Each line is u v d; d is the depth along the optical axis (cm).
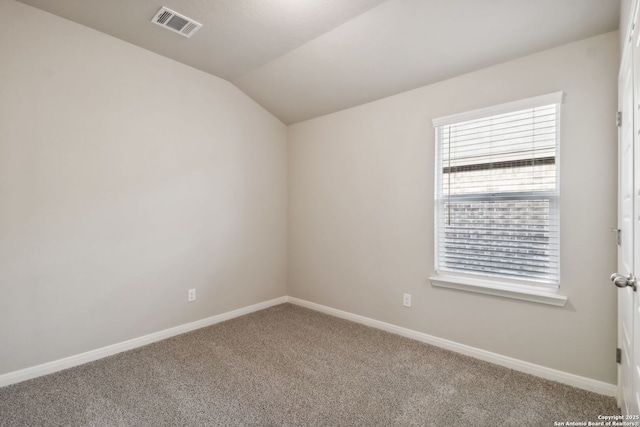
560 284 211
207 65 302
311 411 184
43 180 225
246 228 354
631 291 135
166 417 179
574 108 204
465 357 249
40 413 183
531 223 226
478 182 250
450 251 266
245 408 187
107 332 255
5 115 210
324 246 356
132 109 268
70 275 237
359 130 322
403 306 291
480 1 195
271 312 359
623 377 170
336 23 237
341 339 284
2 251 210
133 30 248
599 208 196
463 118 250
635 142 125
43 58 224
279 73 308
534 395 198
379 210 307
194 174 309
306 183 374
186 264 304
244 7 220
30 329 221
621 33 169
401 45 241
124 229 264
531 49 215
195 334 297
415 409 186
